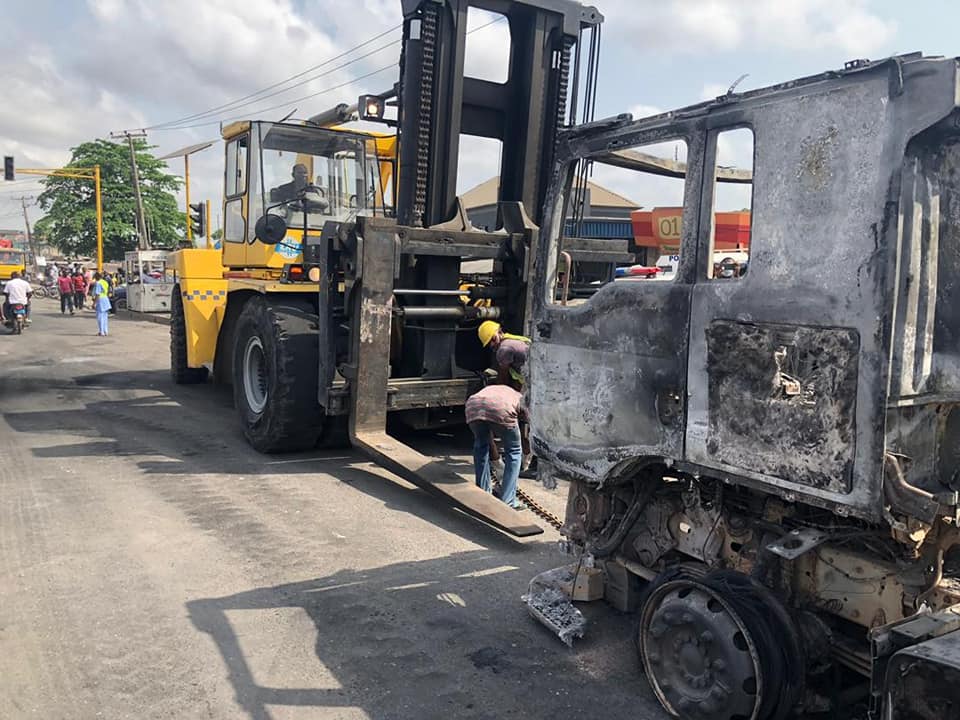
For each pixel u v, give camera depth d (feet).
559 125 23.89
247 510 19.36
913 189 8.12
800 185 8.94
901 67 8.02
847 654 10.05
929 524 8.57
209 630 13.21
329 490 21.24
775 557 10.44
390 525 18.56
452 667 12.21
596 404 11.78
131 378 40.50
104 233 172.45
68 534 17.44
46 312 99.81
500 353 20.30
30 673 11.75
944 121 8.22
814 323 8.79
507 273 24.90
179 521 18.47
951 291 8.87
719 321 9.82
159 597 14.40
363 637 13.11
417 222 22.72
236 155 28.02
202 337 32.58
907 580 9.37
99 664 12.05
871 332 8.28
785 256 9.09
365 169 28.43
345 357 23.45
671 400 10.54
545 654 12.62
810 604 10.34
